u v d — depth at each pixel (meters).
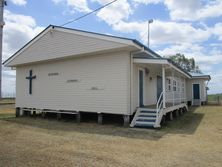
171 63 12.49
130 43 10.82
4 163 5.72
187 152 7.04
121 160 6.13
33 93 16.25
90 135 9.52
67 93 14.06
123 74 11.70
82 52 12.55
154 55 13.59
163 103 12.20
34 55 15.26
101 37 11.78
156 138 9.02
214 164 5.94
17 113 17.28
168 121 13.79
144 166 5.70
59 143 8.02
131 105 11.84
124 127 11.39
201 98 27.91
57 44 13.89
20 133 9.97
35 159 6.08
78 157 6.31
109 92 12.16
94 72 12.82
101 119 12.52
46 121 13.98
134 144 7.99
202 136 9.55
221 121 13.99
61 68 14.51
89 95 12.95
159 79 18.02
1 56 21.11
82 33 12.58
